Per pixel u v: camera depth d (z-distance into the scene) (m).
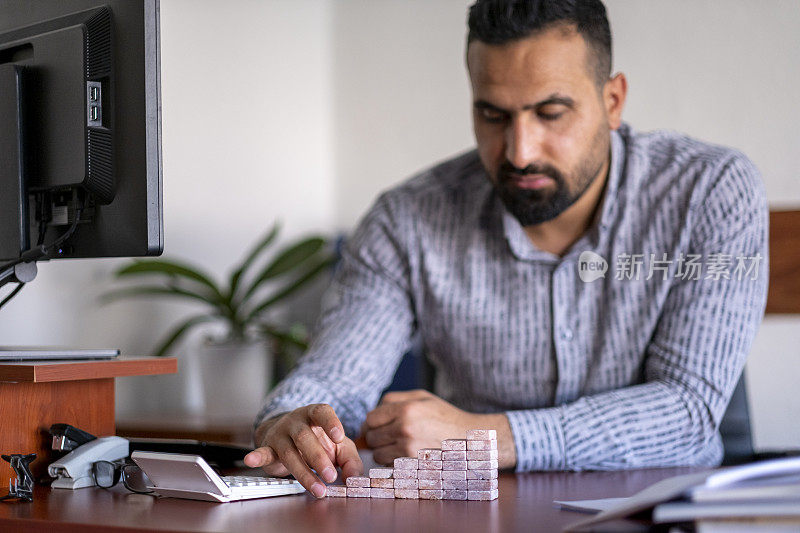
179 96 2.77
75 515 0.87
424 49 3.43
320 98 3.52
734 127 2.80
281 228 3.23
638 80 2.94
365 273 1.62
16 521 0.86
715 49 2.83
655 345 1.41
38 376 1.04
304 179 3.39
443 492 0.94
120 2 1.09
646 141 1.54
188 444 1.26
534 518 0.81
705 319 1.36
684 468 1.22
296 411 1.07
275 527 0.78
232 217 2.98
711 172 1.44
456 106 3.38
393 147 3.47
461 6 3.37
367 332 1.54
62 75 1.12
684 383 1.31
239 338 2.65
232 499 0.94
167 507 0.91
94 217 1.13
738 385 1.52
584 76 1.33
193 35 2.83
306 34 3.44
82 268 2.39
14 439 1.09
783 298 1.88
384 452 1.19
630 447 1.22
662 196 1.46
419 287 1.59
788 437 2.51
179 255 2.76
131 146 1.08
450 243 1.57
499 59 1.31
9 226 1.16
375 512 0.86
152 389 2.61
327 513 0.86
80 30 1.10
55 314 2.30
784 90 2.73
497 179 1.40
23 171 1.15
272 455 1.05
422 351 1.79
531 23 1.29
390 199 1.65
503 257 1.53
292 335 2.68
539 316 1.51
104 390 1.21
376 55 3.51
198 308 2.80
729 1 2.80
